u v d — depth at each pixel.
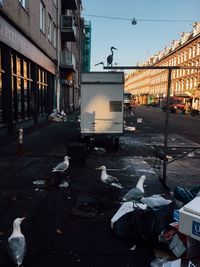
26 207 6.40
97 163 10.68
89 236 5.18
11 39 15.46
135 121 32.53
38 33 22.64
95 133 14.13
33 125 22.11
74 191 7.45
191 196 5.71
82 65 77.56
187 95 64.69
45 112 28.22
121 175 9.11
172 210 5.07
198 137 19.73
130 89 162.25
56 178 8.32
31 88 22.28
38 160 10.84
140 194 5.89
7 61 15.44
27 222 5.68
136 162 11.00
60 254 4.61
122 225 5.15
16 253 3.99
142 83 128.38
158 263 4.22
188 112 54.59
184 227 4.21
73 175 8.95
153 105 97.25
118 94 14.07
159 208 5.32
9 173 9.04
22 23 17.64
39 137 16.94
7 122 15.80
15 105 17.41
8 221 5.71
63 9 38.75
